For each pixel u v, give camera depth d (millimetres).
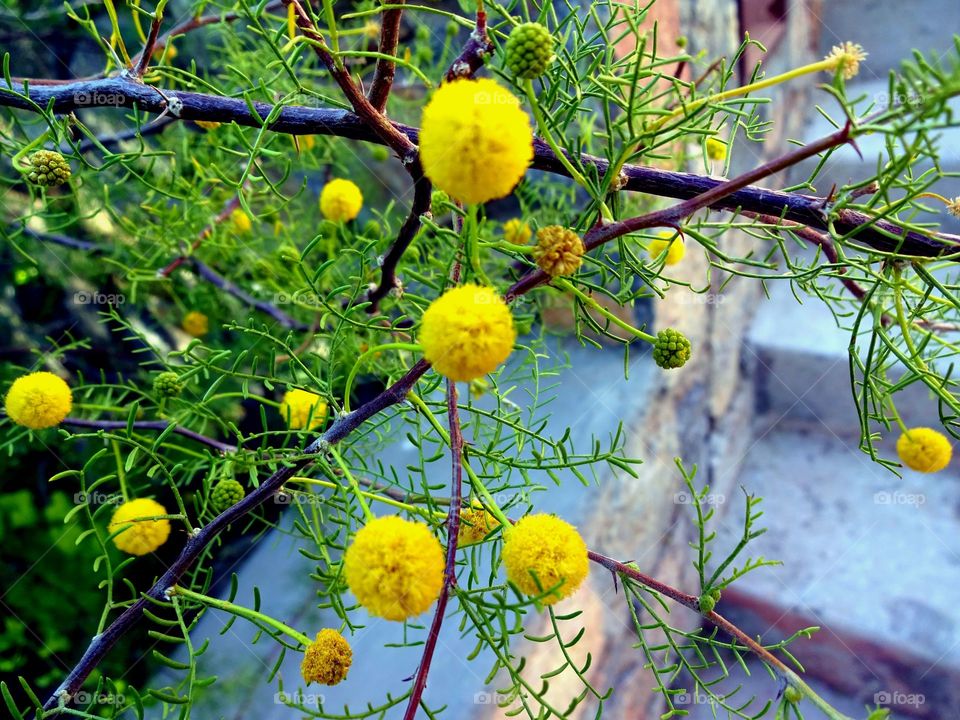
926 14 370
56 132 117
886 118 83
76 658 231
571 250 98
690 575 353
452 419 100
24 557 229
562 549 90
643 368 294
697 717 318
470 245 95
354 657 232
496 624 230
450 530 93
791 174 356
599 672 278
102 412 222
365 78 268
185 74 119
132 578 241
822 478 358
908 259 107
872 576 313
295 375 138
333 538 123
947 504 330
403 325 210
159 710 218
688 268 306
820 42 398
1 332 251
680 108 102
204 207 219
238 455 129
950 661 282
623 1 207
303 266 123
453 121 77
